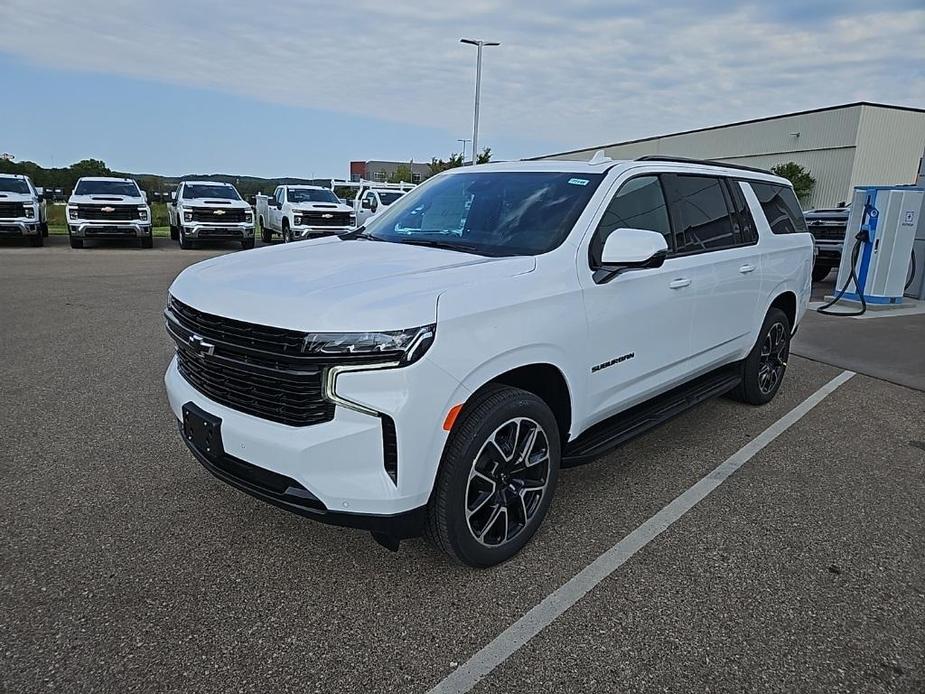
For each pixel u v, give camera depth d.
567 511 3.67
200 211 18.62
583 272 3.31
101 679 2.33
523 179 3.99
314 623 2.66
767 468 4.30
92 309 9.09
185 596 2.81
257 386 2.71
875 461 4.45
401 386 2.52
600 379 3.46
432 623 2.68
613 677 2.41
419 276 2.87
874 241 10.90
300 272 3.02
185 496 3.68
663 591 2.94
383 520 2.62
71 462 4.08
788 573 3.10
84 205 17.97
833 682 2.41
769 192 5.40
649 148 52.06
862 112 35.31
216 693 2.29
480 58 31.36
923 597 2.94
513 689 2.34
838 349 7.85
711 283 4.31
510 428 2.99
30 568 2.97
